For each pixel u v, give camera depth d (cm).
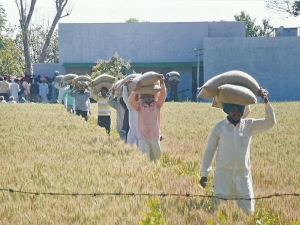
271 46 5750
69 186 1163
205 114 3288
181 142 1902
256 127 1058
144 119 1548
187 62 6116
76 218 946
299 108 3806
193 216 961
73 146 1730
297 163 1495
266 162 1491
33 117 2888
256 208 1038
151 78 1523
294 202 1051
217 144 1059
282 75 5769
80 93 2705
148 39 6169
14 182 1216
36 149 1692
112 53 6216
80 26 6222
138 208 983
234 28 6147
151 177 1236
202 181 1070
